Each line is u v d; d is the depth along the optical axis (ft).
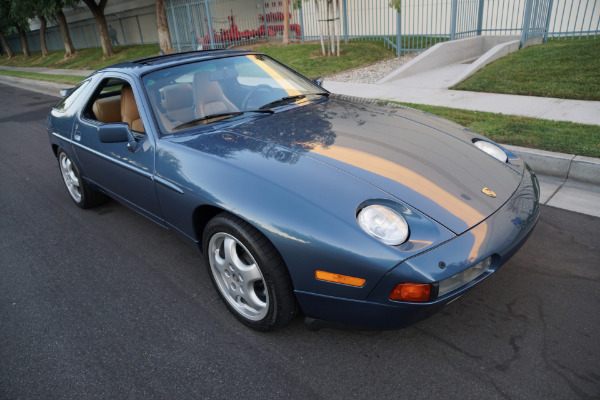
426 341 7.25
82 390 6.81
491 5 37.63
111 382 6.92
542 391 6.12
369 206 6.35
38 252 11.41
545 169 13.38
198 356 7.34
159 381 6.87
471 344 7.10
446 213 6.53
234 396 6.48
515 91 21.79
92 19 89.97
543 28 32.50
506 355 6.82
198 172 7.80
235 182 7.23
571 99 19.62
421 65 30.83
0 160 20.94
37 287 9.81
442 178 7.23
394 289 6.00
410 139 8.39
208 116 9.47
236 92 10.21
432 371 6.63
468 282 6.36
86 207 13.78
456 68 31.30
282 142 8.14
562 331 7.21
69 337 8.05
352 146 7.91
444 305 6.21
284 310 7.08
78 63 73.00
